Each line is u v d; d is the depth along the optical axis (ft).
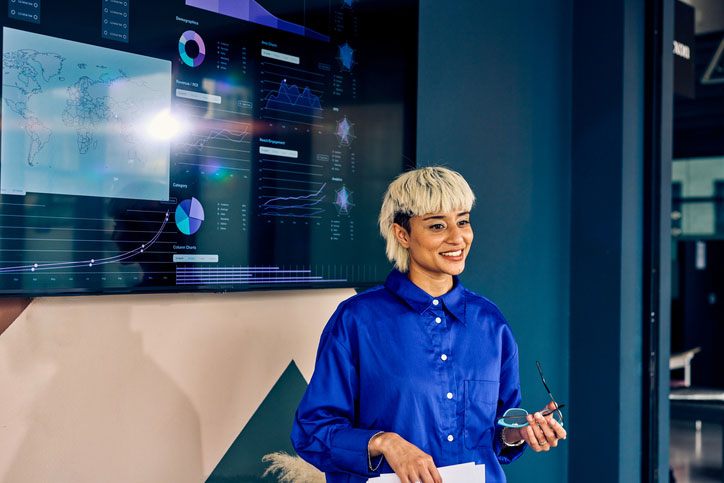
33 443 4.43
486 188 7.43
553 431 4.07
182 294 5.12
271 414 5.61
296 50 5.72
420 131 6.81
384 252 6.31
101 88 4.66
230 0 5.32
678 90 11.28
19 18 4.33
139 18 4.84
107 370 4.75
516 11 7.80
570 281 8.40
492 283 7.48
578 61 8.39
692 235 23.12
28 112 4.36
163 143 4.94
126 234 4.76
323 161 5.89
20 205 4.33
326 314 5.98
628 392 7.99
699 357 26.58
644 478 8.21
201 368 5.21
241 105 5.38
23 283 4.33
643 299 8.25
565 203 8.39
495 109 7.55
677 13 11.23
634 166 8.12
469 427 4.31
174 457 5.06
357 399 4.41
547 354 8.09
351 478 4.16
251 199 5.42
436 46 6.97
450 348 4.34
